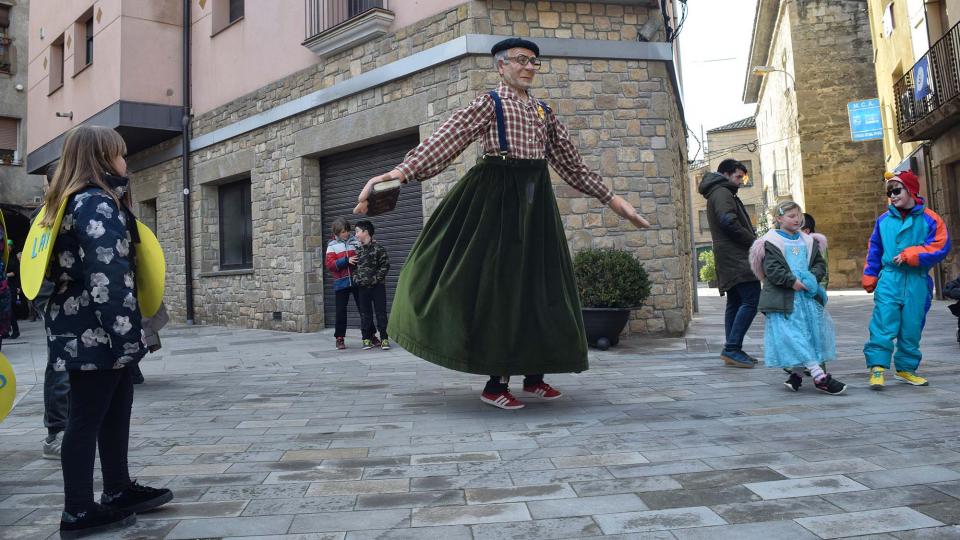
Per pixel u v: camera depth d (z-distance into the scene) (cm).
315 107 980
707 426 343
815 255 443
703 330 918
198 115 1218
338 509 232
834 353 439
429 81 840
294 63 1022
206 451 322
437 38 832
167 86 1221
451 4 820
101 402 219
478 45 795
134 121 1181
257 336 973
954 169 1441
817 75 2325
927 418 344
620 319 708
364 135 912
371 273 773
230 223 1216
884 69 1853
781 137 2811
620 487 246
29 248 222
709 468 267
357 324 987
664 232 822
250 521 222
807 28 2333
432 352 386
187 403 464
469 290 381
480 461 290
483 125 387
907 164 1681
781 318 436
